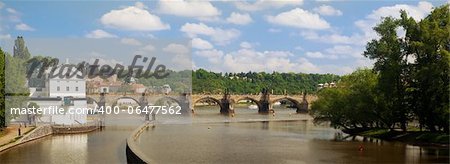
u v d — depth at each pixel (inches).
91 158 3917.3
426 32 4375.0
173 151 4143.7
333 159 3639.3
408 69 4670.3
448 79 4229.8
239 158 3710.6
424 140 4544.8
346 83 5989.2
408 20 4601.4
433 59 4419.3
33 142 5172.2
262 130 6943.9
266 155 3905.0
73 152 4313.5
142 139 5315.0
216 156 3818.9
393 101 4913.9
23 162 3715.6
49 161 3757.4
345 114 5762.8
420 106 4613.7
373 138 5349.4
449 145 4247.0
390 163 3388.3
